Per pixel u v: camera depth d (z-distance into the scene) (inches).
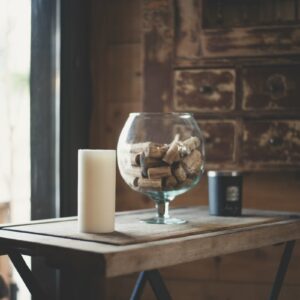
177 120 55.9
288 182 83.3
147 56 84.0
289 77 78.2
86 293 86.2
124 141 55.5
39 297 48.8
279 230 56.6
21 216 85.0
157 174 53.5
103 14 90.3
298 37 78.2
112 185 48.1
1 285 78.3
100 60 90.2
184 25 81.6
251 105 79.2
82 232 47.8
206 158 80.4
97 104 90.2
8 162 87.5
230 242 49.9
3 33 84.0
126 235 46.3
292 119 77.9
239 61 79.6
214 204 62.1
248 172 84.6
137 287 54.4
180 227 51.5
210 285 85.7
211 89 80.2
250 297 84.4
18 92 85.5
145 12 83.9
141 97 86.0
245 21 85.4
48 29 81.2
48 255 42.4
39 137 80.0
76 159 85.0
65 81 82.8
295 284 82.3
